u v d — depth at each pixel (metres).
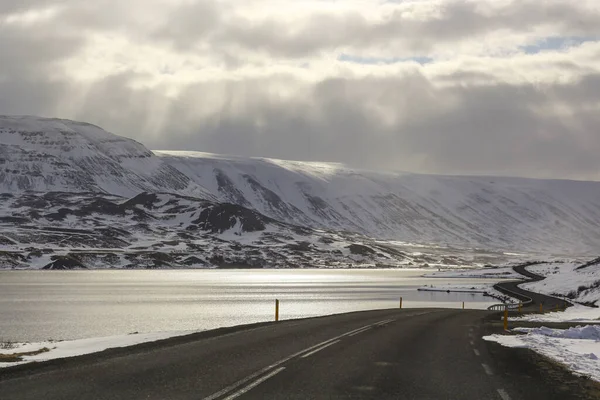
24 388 22.08
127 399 20.41
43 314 118.25
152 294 187.38
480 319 64.06
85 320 104.50
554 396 22.73
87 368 26.86
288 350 34.12
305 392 22.20
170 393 21.58
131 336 43.31
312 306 138.25
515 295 149.62
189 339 39.72
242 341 38.59
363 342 38.75
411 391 22.95
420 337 42.91
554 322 63.12
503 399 21.91
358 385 23.83
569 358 33.69
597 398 22.52
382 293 194.38
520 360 32.34
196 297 174.25
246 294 189.25
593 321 66.38
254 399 20.83
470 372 27.84
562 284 168.38
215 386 23.05
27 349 35.28
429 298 168.12
